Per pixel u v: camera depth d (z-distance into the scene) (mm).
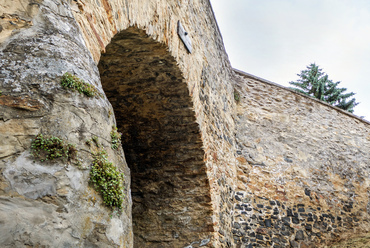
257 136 8289
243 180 7523
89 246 1289
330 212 8125
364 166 9305
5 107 1305
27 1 1680
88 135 1473
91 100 1570
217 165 6254
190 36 5129
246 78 9109
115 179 1494
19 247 1092
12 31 1571
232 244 6473
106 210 1412
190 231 5543
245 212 7152
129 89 4875
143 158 5754
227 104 7672
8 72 1406
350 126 9773
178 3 4680
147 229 5719
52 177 1262
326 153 8875
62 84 1476
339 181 8680
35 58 1503
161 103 5031
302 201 7898
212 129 6180
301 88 18375
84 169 1377
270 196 7617
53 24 1707
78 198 1308
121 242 1438
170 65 4402
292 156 8375
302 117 9109
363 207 8641
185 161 5574
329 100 17906
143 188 5855
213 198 5715
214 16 7121
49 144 1305
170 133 5414
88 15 2328
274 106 8945
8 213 1121
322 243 7625
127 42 3852
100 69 4500
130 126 5461
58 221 1215
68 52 1637
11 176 1191
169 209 5707
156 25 3832
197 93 5309
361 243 7395
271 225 7273
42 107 1373
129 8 3111
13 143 1252
